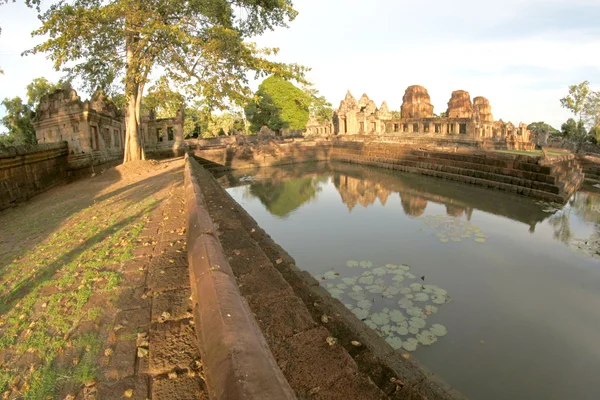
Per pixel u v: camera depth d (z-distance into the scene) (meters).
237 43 12.94
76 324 2.81
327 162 29.39
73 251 4.64
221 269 2.63
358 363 2.86
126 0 11.32
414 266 7.72
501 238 9.56
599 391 4.17
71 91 14.98
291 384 2.34
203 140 32.91
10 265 4.43
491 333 5.25
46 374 2.23
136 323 2.76
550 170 13.72
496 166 16.36
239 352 1.66
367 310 5.82
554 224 10.76
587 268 7.57
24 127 22.30
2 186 9.73
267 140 31.59
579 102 24.42
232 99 14.38
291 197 16.34
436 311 5.83
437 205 13.54
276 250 5.94
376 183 18.91
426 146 21.55
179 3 12.32
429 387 3.12
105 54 14.34
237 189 19.09
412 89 28.27
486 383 4.27
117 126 20.73
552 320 5.61
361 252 8.70
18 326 2.85
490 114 25.91
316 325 2.99
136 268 3.86
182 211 6.41
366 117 31.59
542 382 4.30
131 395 2.01
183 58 13.71
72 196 10.37
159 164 16.81
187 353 2.36
